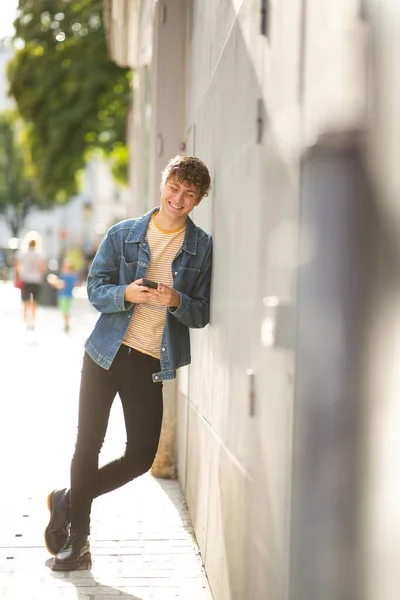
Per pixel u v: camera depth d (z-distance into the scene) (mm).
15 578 4020
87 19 22281
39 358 13500
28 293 17734
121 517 5047
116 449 6996
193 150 5344
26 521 4934
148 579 4051
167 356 3980
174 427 6066
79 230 71000
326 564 2047
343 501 1991
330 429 2006
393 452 1814
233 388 3387
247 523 2992
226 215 3678
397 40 1783
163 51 6262
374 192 1888
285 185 2410
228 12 3840
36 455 6691
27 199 67438
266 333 2633
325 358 2020
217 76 4180
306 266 2148
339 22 1968
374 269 1899
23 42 22812
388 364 1839
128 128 21812
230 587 3357
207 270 4129
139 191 13352
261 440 2742
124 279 4012
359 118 1915
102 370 4027
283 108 2486
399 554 1775
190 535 4738
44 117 23484
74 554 4141
